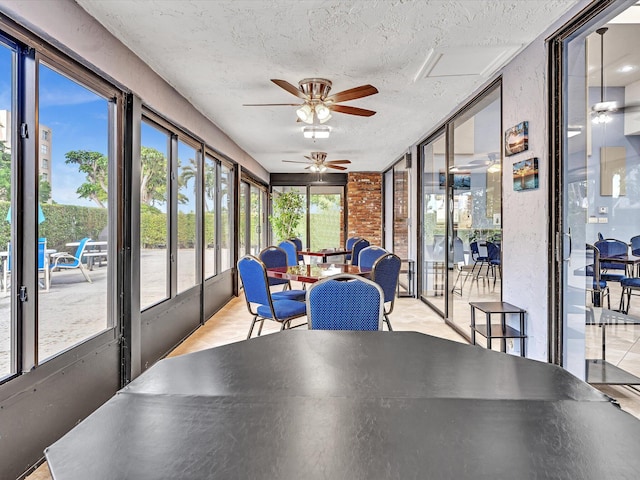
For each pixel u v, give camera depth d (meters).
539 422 1.01
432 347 1.64
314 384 1.25
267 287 3.33
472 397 1.16
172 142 3.84
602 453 0.88
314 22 2.45
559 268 2.61
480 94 3.72
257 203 8.91
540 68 2.69
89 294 2.51
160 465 0.83
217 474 0.80
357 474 0.80
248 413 1.06
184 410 1.08
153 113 3.34
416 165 6.19
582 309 2.68
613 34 2.62
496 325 3.32
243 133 5.56
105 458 0.86
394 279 3.80
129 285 2.84
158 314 3.47
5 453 1.77
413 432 0.96
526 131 2.89
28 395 1.91
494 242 3.65
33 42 1.92
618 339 2.94
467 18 2.43
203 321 4.74
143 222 3.29
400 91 3.78
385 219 9.35
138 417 1.04
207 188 5.04
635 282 2.96
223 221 5.96
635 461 0.85
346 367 1.40
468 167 4.23
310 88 3.37
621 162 2.87
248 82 3.48
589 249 2.76
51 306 2.15
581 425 1.00
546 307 2.68
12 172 1.89
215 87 3.61
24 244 1.91
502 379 1.30
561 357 2.62
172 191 3.84
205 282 4.84
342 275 2.24
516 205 3.08
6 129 1.86
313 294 2.15
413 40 2.71
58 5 2.03
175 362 1.46
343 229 9.96
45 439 2.02
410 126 5.20
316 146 6.51
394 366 1.42
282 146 6.52
